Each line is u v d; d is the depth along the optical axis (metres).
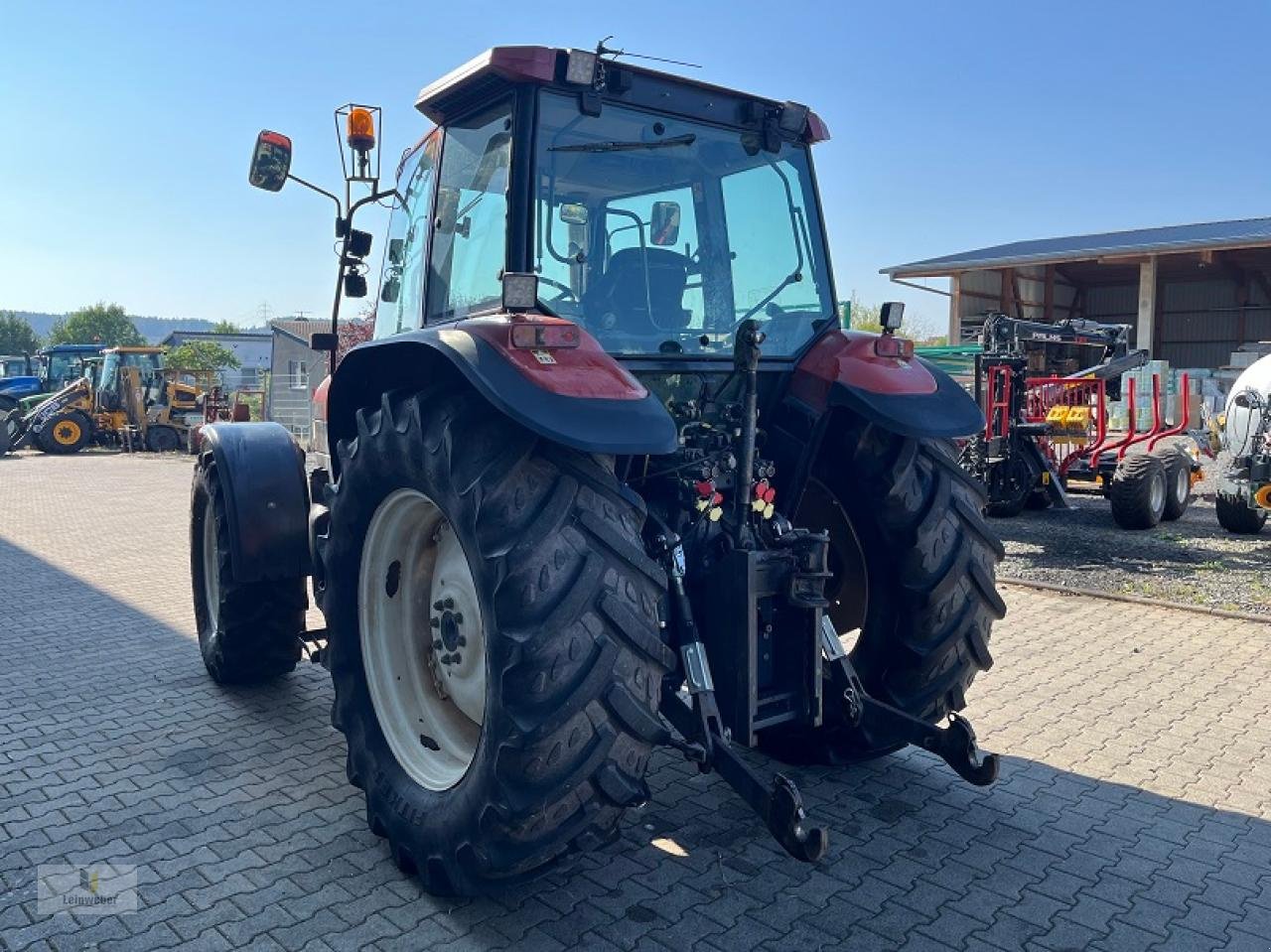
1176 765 4.08
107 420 24.41
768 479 3.45
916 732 3.38
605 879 3.22
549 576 2.64
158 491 15.35
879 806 3.75
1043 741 4.34
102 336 88.12
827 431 3.75
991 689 5.00
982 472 9.83
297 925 2.95
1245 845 3.43
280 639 4.91
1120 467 9.66
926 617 3.61
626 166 3.38
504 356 2.75
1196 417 17.89
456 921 2.96
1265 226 27.48
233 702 4.97
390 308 4.23
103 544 10.09
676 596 3.10
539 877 2.82
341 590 3.49
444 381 3.09
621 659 2.68
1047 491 10.55
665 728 2.78
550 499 2.72
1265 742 4.31
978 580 3.65
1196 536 9.24
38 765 4.16
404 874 3.24
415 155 4.07
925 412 3.46
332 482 3.90
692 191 3.55
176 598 7.46
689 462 3.33
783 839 2.65
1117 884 3.18
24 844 3.46
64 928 2.93
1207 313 30.55
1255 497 8.59
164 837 3.51
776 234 3.79
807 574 3.14
